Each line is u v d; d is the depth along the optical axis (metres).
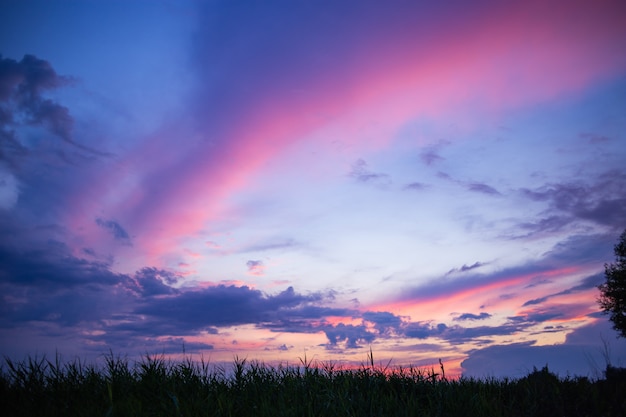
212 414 5.29
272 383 6.60
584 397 5.98
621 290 14.34
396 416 5.34
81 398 5.74
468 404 5.75
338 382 6.67
